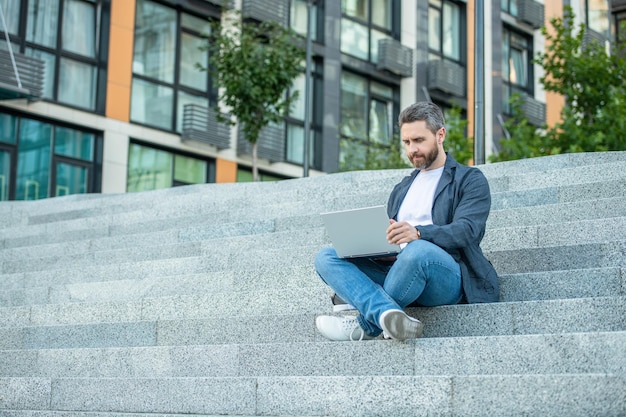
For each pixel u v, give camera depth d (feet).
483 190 15.33
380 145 69.97
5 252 29.89
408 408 12.31
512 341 12.95
